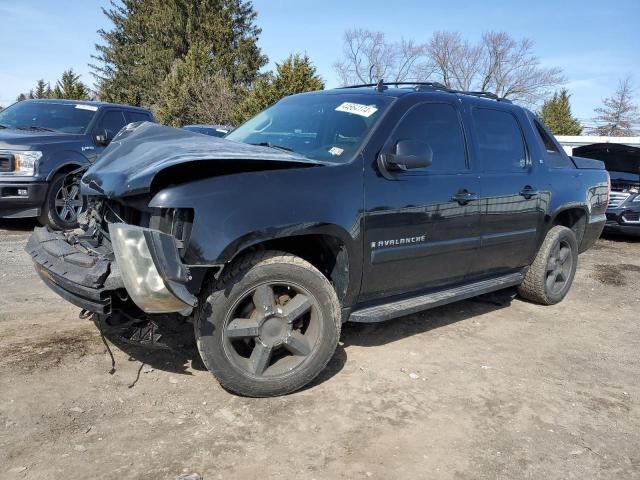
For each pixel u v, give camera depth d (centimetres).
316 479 257
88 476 247
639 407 349
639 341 470
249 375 317
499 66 4634
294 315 324
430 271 408
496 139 468
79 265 303
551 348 440
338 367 376
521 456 286
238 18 4094
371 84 452
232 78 3812
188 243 283
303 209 316
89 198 356
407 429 304
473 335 457
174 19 4034
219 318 304
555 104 4844
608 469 280
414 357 402
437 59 4622
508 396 351
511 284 501
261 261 311
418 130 397
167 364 361
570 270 564
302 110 429
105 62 4800
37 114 873
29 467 251
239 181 300
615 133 5191
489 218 443
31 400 305
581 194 553
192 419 299
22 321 420
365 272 360
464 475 267
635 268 766
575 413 335
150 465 258
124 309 301
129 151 334
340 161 355
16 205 729
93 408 303
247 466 262
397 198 368
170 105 2927
